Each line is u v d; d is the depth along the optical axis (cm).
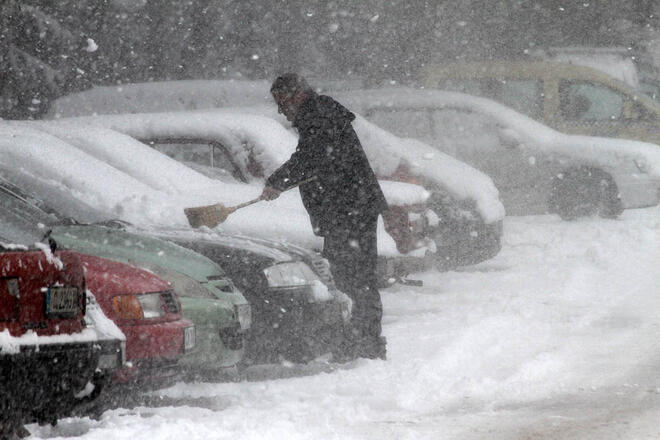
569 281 3588
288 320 2272
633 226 5019
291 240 2588
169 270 2044
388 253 2844
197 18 7256
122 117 3194
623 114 5806
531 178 5259
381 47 7469
